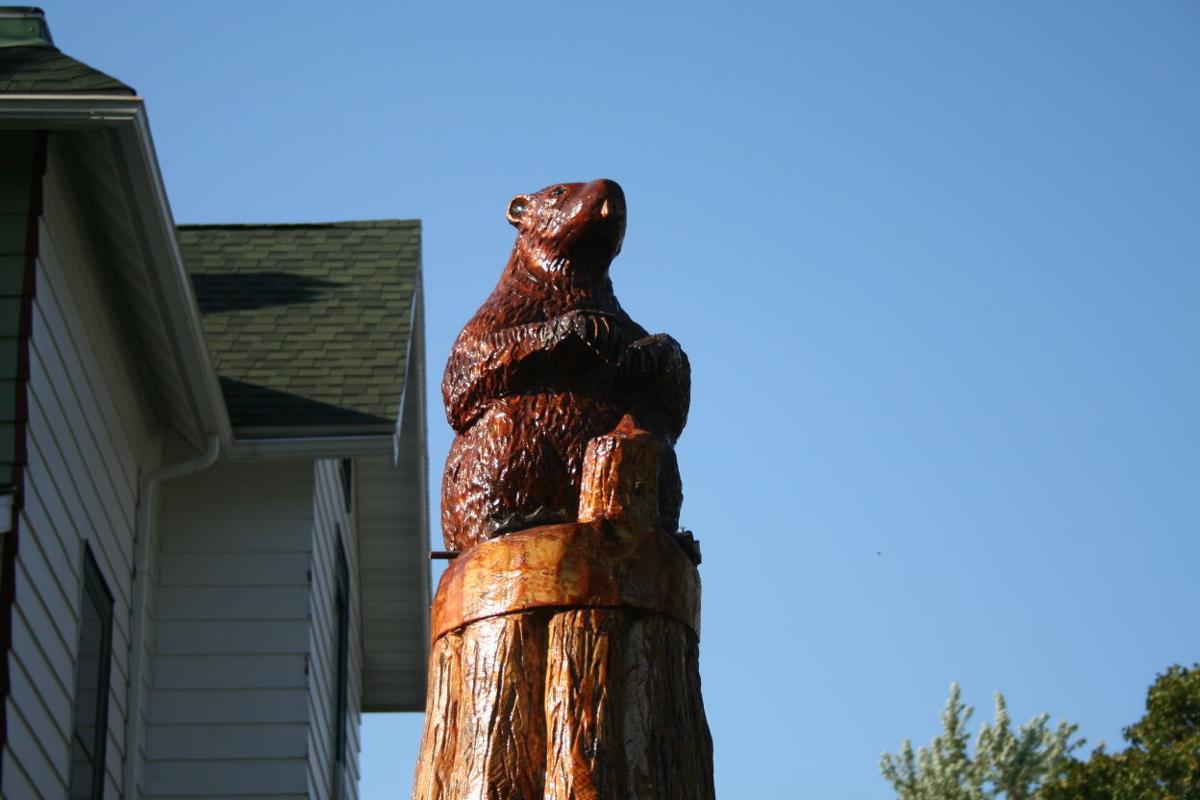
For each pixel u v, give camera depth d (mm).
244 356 22016
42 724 16281
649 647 8461
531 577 8453
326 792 22438
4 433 16031
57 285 17281
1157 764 28188
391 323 22922
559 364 9594
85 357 18078
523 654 8391
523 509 9375
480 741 8305
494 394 9656
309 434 20578
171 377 19688
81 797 17672
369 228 26016
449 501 9711
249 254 25188
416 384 25359
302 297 23734
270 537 20875
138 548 19828
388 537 27188
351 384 21422
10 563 15609
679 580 8656
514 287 10375
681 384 9836
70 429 17484
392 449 20656
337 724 23812
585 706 8266
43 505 16531
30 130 17031
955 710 43000
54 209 17250
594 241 10430
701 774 8500
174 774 19922
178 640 20422
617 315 10453
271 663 20406
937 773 42031
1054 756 41875
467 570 8656
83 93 16734
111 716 18734
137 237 17969
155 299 18625
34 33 18859
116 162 17156
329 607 22938
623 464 8664
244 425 20578
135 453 19969
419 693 29031
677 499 9594
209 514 20922
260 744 20094
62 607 17000
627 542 8547
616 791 8148
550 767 8211
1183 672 29859
